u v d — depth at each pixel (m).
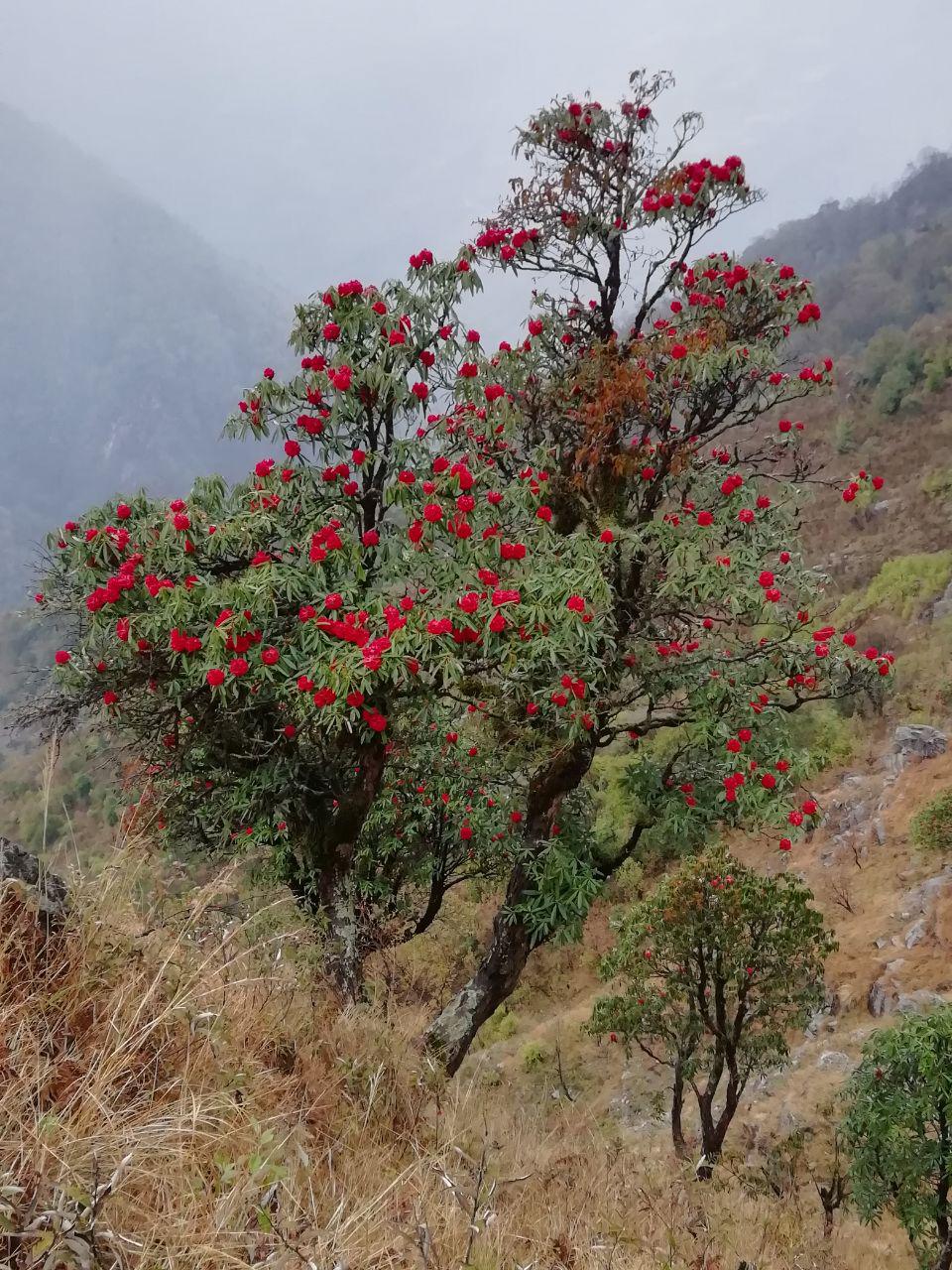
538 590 3.99
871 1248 6.81
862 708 20.17
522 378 5.53
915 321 52.53
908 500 30.34
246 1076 1.96
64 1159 1.32
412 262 4.77
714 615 5.52
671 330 5.18
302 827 4.95
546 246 5.48
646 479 5.30
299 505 4.46
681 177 5.10
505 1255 1.87
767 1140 9.91
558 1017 14.32
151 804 4.67
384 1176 2.12
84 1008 1.86
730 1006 9.53
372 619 3.88
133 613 4.07
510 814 6.36
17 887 1.89
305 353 4.82
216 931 2.57
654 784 5.67
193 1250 1.26
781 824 4.48
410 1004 5.15
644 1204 2.91
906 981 11.76
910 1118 6.07
